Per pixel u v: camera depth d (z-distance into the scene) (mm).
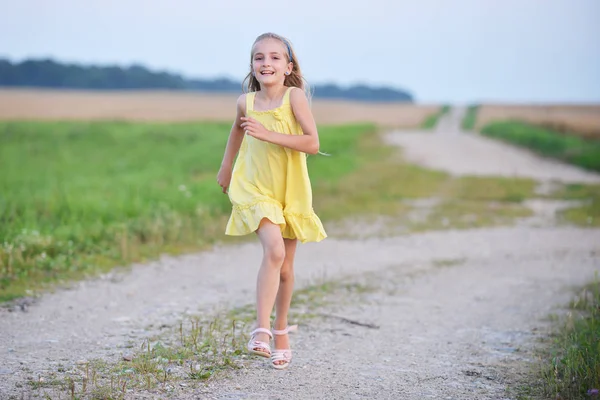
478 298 9234
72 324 7242
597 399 5031
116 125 52562
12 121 56906
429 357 6383
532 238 14602
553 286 9984
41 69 184250
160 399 4910
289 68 5465
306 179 5379
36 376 5371
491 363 6191
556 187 25062
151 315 7672
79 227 12227
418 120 86438
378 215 17422
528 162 36125
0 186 18719
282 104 5297
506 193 22344
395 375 5754
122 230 12297
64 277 9484
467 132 66312
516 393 5309
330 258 12023
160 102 104688
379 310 8367
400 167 30703
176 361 5805
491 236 14820
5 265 9586
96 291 8867
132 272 10125
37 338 6645
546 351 6582
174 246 12195
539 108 111500
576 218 17562
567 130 56156
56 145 36312
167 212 14430
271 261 5160
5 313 7625
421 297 9211
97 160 29516
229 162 5727
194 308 8055
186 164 27547
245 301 8523
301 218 5383
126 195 16859
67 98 104500
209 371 5562
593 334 6562
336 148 38125
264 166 5309
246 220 5258
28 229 11711
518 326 7723
